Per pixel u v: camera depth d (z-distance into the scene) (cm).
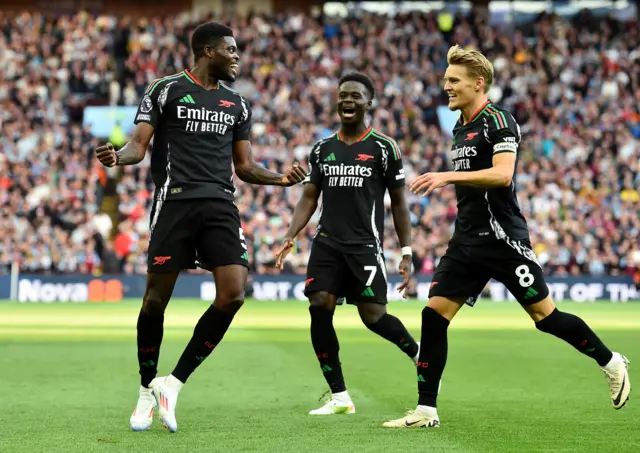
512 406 2483
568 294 9025
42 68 10831
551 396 2684
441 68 11538
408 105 10688
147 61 10956
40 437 1981
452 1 13088
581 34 11894
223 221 2106
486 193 2091
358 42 11550
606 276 9062
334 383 2380
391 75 11119
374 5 12988
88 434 2022
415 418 2123
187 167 2109
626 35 11912
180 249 2108
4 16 12425
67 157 9656
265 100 10519
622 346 4362
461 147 2120
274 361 3628
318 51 11356
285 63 11194
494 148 2055
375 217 2491
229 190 2141
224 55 2144
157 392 2045
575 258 9300
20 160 9681
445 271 2150
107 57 11025
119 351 4038
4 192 9256
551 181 9919
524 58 11506
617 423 2189
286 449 1834
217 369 3347
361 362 3594
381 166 2488
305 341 4550
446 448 1858
